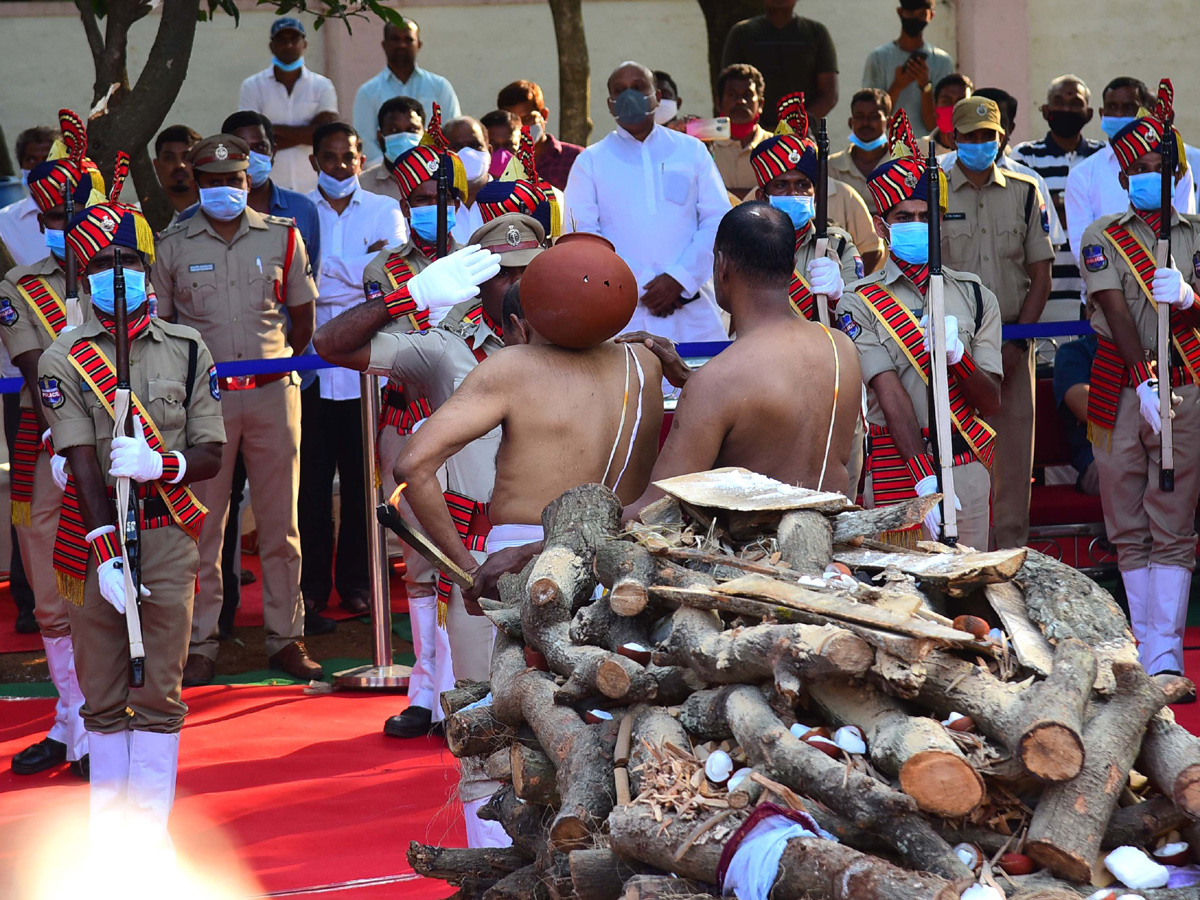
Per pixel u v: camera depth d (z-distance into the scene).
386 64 28.14
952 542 12.98
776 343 8.72
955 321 13.88
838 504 7.69
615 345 9.25
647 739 6.80
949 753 5.94
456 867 8.29
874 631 6.23
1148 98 19.67
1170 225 15.26
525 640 8.00
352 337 10.15
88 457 11.73
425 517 8.84
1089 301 16.19
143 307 11.98
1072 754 5.97
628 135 18.92
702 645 6.69
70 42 27.97
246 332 17.75
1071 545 19.84
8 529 22.97
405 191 15.48
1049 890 5.80
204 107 28.41
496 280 10.68
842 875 5.79
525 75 29.19
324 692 17.08
